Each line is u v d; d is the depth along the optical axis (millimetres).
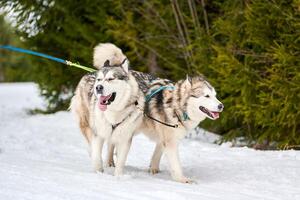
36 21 15344
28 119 14727
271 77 10305
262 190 7016
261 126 11766
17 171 7137
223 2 12516
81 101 8312
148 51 14531
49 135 11859
